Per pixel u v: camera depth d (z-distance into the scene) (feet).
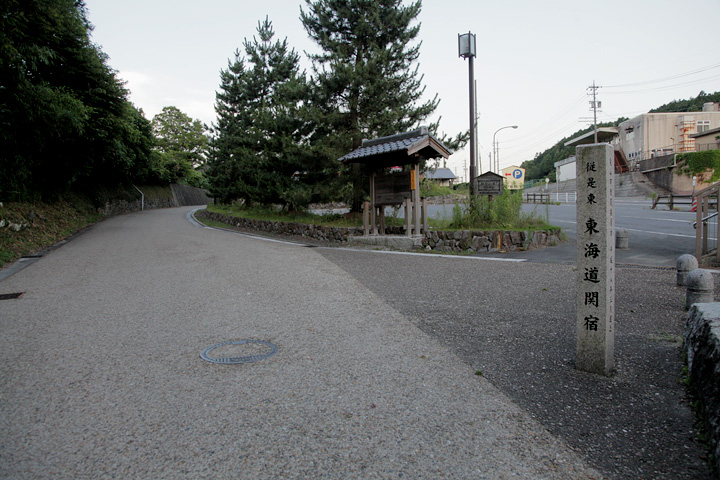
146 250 40.16
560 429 9.16
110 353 14.07
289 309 19.02
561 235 40.47
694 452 8.22
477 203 41.81
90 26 55.93
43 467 8.13
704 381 9.32
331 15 47.96
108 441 8.98
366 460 8.18
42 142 49.67
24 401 10.82
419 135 37.11
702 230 29.84
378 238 40.98
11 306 20.59
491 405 10.21
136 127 108.27
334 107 47.50
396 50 45.91
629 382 11.18
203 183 201.67
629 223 53.26
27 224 46.65
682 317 16.26
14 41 35.99
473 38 42.93
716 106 142.41
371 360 13.07
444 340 14.73
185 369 12.63
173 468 8.04
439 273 26.84
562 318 16.80
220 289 23.22
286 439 8.93
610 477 7.61
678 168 118.93
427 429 9.23
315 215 59.52
